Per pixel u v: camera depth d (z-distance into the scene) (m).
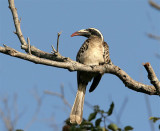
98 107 6.47
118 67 8.16
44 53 8.59
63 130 6.93
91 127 6.34
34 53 8.84
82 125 6.37
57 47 7.98
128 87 8.13
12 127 8.70
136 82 8.02
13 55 7.00
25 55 7.11
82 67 8.02
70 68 7.86
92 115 6.39
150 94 8.02
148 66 7.42
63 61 8.02
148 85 8.05
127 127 6.31
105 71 8.22
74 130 6.38
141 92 8.12
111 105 6.38
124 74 8.06
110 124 6.19
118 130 6.35
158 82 7.55
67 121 7.25
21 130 6.77
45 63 7.32
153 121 6.34
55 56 8.09
